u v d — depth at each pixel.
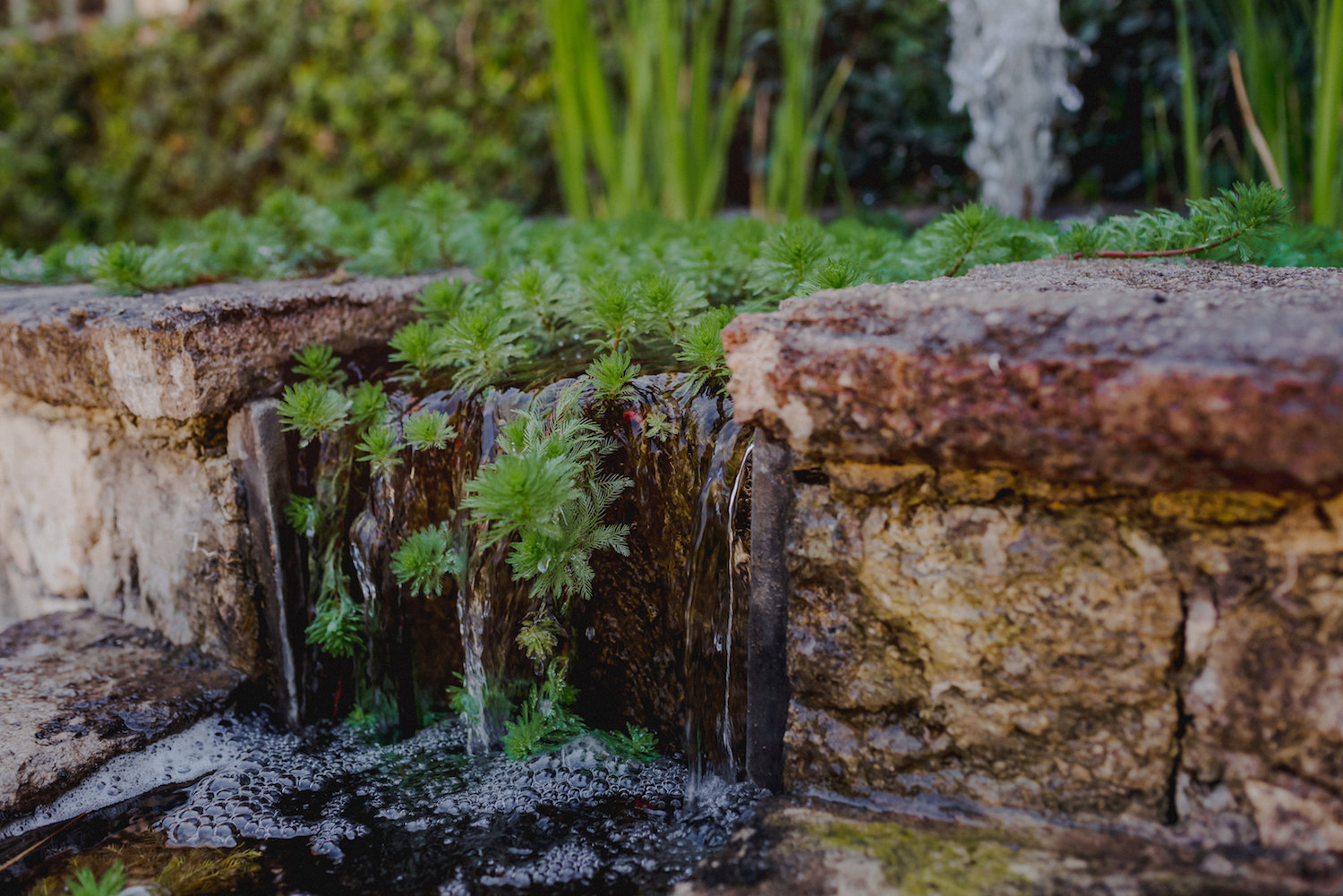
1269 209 1.00
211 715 1.09
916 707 0.88
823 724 0.90
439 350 1.07
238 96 2.85
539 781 1.01
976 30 1.77
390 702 1.10
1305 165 1.65
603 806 0.98
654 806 0.98
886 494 0.86
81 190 3.09
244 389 1.07
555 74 2.00
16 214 3.04
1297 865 0.81
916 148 2.26
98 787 1.02
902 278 1.13
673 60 1.79
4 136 2.99
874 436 0.84
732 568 0.93
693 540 0.96
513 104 2.54
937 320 0.83
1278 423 0.77
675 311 1.03
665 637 1.00
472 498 0.93
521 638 1.00
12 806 0.98
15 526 1.28
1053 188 2.18
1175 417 0.78
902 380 0.83
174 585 1.15
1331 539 0.79
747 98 2.34
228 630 1.12
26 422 1.23
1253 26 1.55
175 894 0.92
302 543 1.10
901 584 0.87
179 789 1.03
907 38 2.18
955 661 0.86
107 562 1.20
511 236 1.32
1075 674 0.84
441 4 2.54
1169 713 0.83
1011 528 0.84
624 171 1.90
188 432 1.10
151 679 1.11
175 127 2.98
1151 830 0.84
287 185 2.90
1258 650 0.81
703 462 0.96
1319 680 0.80
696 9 1.83
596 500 0.98
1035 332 0.81
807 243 1.05
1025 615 0.85
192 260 1.22
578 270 1.15
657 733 1.02
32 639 1.17
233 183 2.95
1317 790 0.81
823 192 2.28
